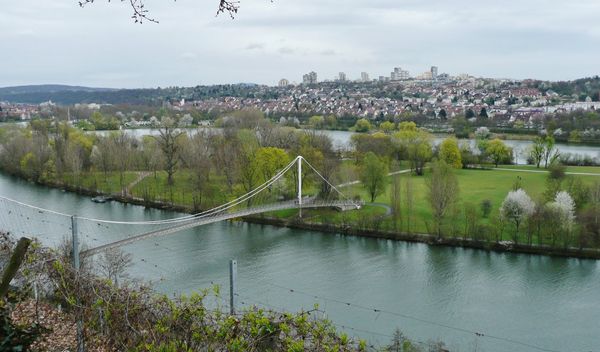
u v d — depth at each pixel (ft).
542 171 418.72
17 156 380.17
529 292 175.01
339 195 306.96
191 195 320.70
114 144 384.06
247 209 266.57
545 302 167.02
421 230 247.29
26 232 207.10
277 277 187.62
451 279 187.01
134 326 53.36
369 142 428.15
